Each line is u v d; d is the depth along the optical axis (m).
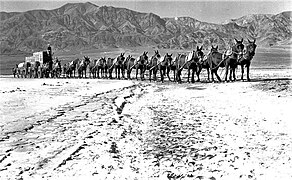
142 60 45.78
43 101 23.33
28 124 15.27
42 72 64.25
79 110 19.42
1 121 15.95
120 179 8.58
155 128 14.39
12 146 11.70
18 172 9.16
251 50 33.34
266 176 8.36
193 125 14.71
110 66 53.47
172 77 50.78
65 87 35.44
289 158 9.55
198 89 29.61
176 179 8.53
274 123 13.91
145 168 9.38
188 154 10.55
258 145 11.05
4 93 28.84
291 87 24.31
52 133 13.61
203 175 8.70
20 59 156.12
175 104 21.31
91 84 39.41
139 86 35.84
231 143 11.50
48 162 10.02
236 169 8.98
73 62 62.12
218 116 16.42
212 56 36.41
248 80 33.66
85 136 12.98
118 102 22.56
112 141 12.30
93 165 9.68
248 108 17.83
